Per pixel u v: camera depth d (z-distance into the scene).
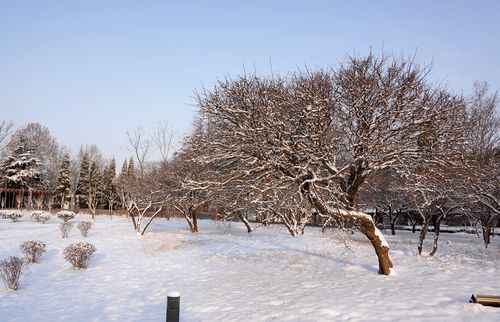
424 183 14.04
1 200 60.50
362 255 16.27
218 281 12.34
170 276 13.87
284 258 16.41
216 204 16.70
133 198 33.28
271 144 11.20
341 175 11.53
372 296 9.05
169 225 37.41
